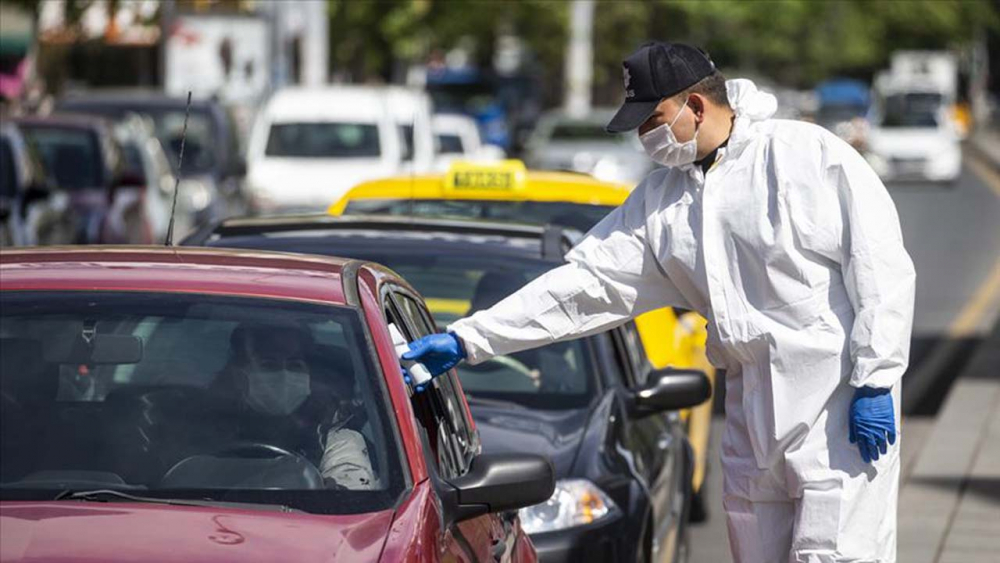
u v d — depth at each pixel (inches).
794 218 343.0
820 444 343.9
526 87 3764.8
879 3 6146.7
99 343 310.7
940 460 759.7
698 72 348.5
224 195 1530.5
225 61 2105.1
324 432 302.0
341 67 2915.8
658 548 479.2
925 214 2445.9
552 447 437.7
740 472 354.9
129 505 281.0
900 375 338.0
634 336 539.2
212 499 288.2
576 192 677.9
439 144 1881.2
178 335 314.5
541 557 410.6
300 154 1567.4
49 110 1684.3
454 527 306.5
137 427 301.7
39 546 263.3
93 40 2081.7
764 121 352.5
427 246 507.5
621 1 3759.8
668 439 524.7
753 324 346.9
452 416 357.4
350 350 313.9
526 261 503.8
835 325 343.0
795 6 4798.2
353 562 265.0
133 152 1333.7
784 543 355.3
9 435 300.4
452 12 3009.4
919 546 604.4
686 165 354.6
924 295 1499.8
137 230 1258.0
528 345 362.6
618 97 4119.1
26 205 1020.5
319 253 502.3
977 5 6417.3
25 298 318.3
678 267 356.5
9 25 2052.2
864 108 4500.5
